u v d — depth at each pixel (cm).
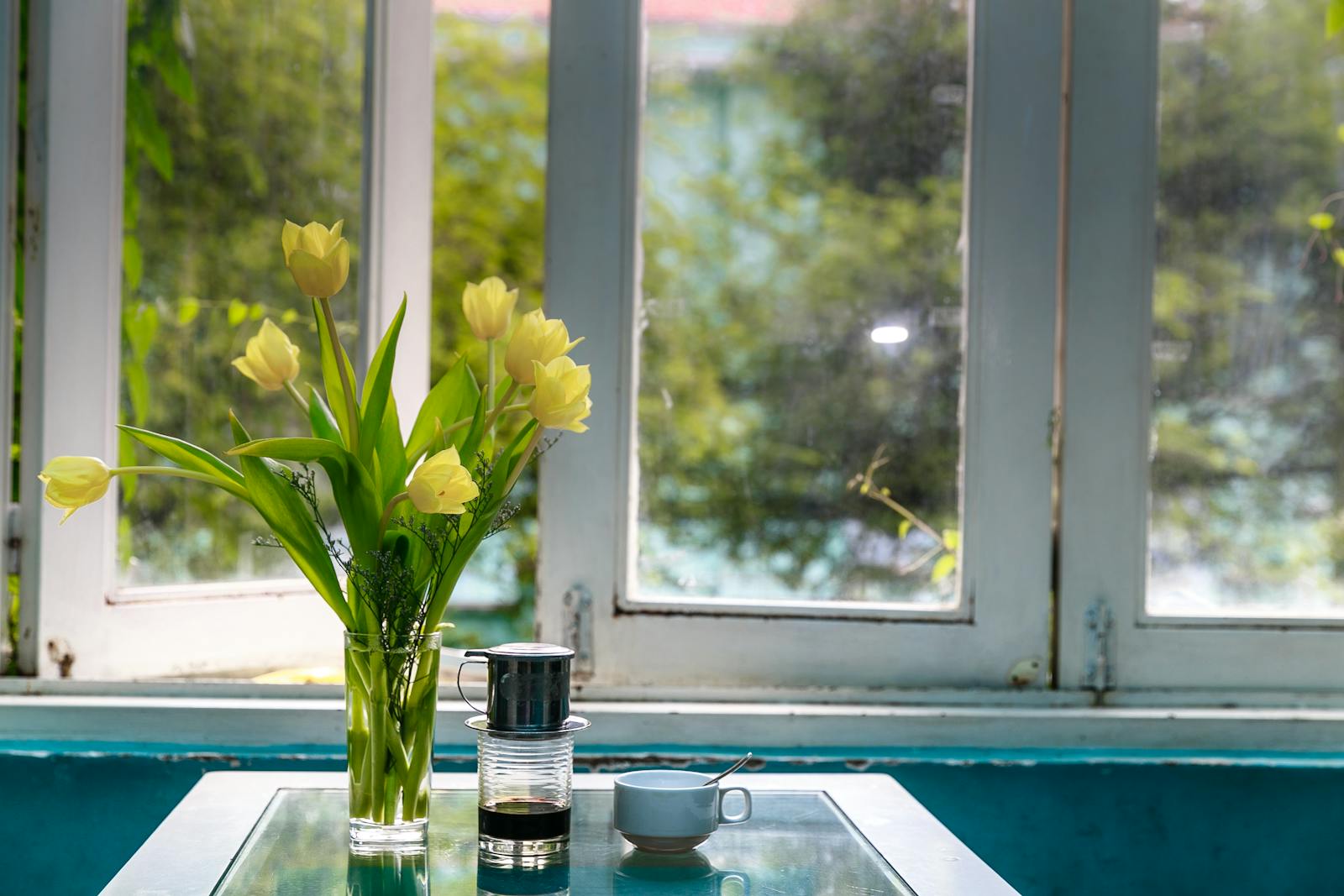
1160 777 151
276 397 171
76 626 156
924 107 170
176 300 165
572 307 165
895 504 169
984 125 166
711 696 164
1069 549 166
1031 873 151
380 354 110
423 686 102
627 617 165
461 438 112
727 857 100
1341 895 151
